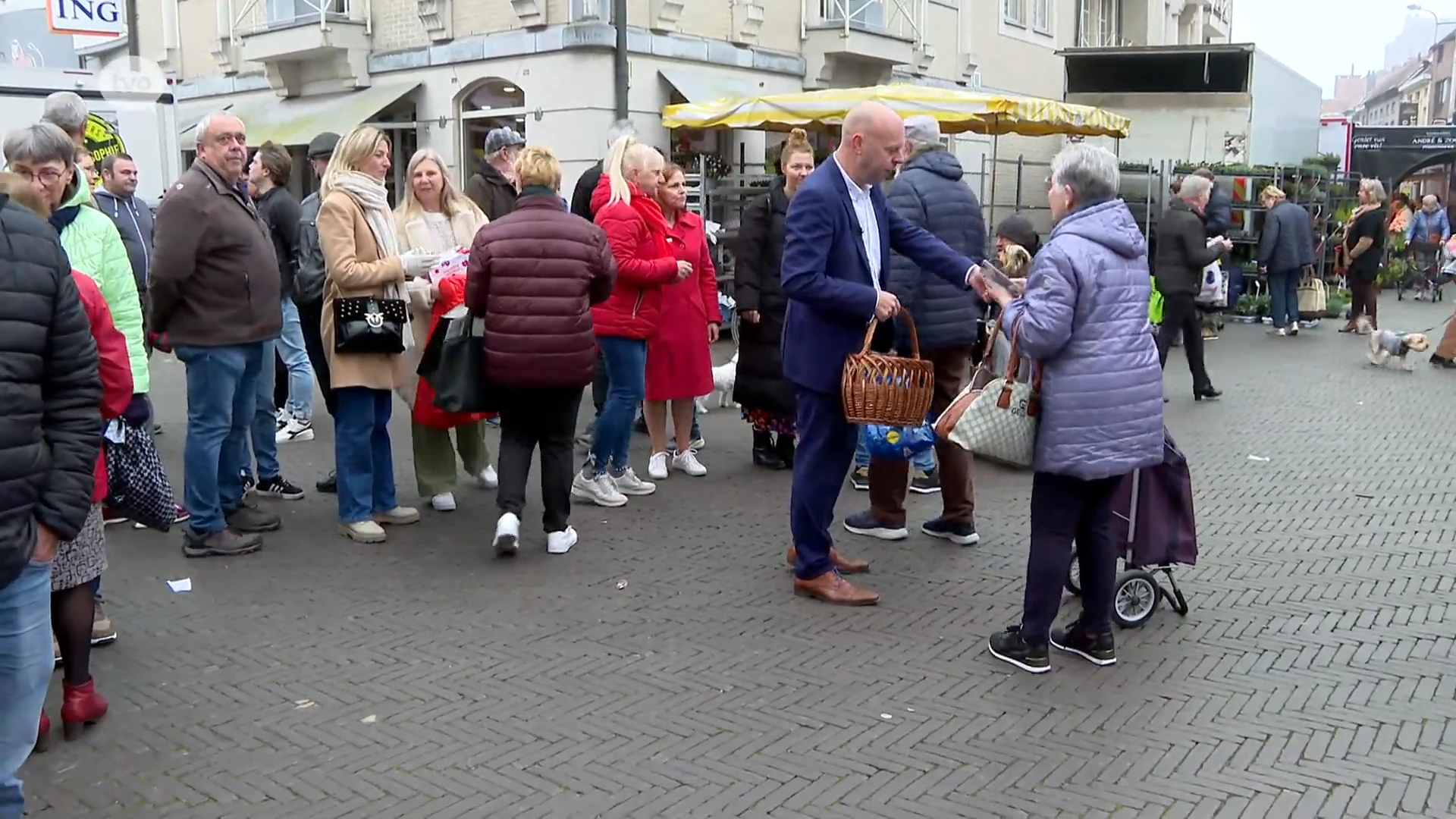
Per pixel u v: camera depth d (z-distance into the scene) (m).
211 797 3.53
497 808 3.47
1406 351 12.09
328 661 4.53
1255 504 6.87
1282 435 8.84
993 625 4.95
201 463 5.64
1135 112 18.30
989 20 21.38
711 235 11.72
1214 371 12.16
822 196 4.76
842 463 5.11
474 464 7.05
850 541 6.11
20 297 2.67
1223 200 14.60
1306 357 13.18
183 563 5.67
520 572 5.59
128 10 19.28
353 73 15.18
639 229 6.50
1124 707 4.17
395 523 6.34
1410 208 24.81
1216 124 17.89
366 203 5.80
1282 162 19.83
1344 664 4.55
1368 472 7.68
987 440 4.27
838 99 11.49
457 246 6.46
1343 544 6.09
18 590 2.81
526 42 13.52
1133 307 4.23
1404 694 4.27
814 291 4.70
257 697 4.21
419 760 3.76
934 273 5.15
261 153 7.07
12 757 2.95
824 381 4.90
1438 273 21.39
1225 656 4.63
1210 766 3.74
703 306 7.27
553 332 5.45
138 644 4.69
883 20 17.33
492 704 4.16
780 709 4.14
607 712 4.11
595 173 8.23
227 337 5.48
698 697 4.24
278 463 7.16
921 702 4.20
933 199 5.95
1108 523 4.49
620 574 5.57
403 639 4.75
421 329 6.34
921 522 6.45
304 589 5.32
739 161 15.17
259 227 5.61
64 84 11.11
